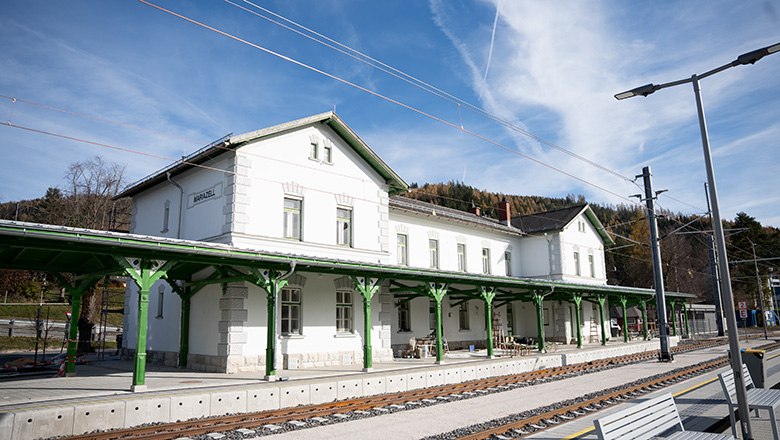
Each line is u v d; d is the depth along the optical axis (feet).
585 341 115.96
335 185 69.15
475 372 62.13
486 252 107.24
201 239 63.00
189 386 42.83
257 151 61.31
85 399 35.63
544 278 112.68
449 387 51.62
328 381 46.78
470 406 41.70
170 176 70.13
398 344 81.05
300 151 65.72
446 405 42.45
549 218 120.78
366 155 73.31
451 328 91.56
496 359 69.77
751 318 213.46
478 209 122.31
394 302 80.74
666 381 53.21
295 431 32.96
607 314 127.54
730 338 28.22
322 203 67.21
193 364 59.72
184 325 61.62
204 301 59.77
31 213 158.20
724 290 29.01
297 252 63.00
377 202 74.69
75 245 37.81
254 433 32.40
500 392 50.01
